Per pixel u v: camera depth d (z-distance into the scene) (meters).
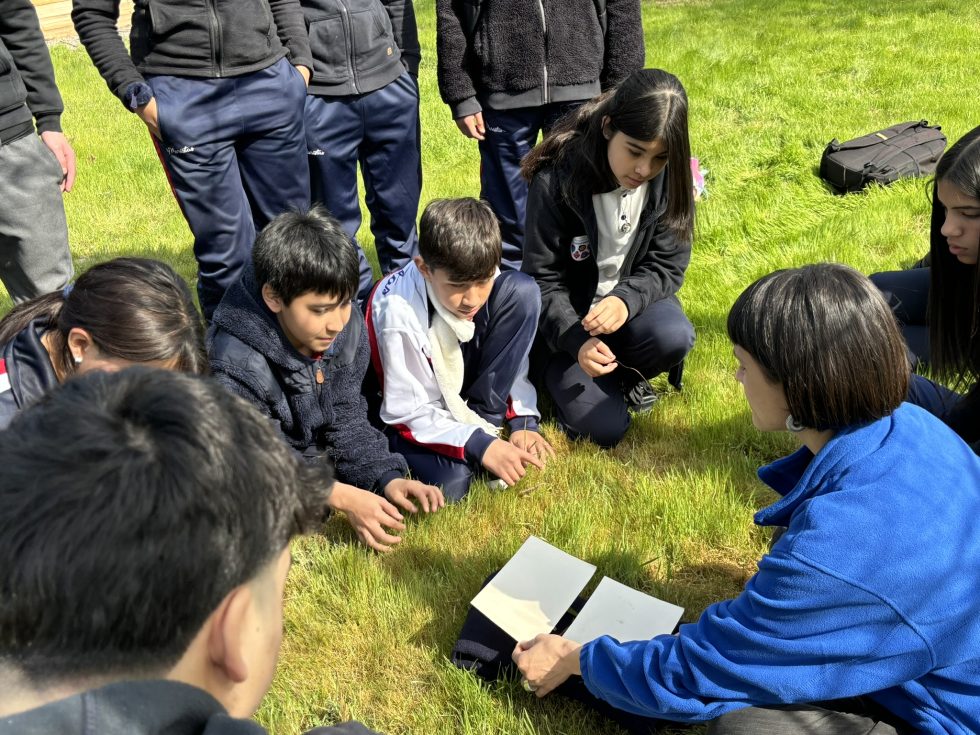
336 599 2.41
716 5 11.28
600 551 2.57
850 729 1.57
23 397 1.85
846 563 1.45
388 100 3.84
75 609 0.69
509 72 3.79
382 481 2.70
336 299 2.31
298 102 3.50
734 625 1.55
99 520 0.69
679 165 2.72
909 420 1.60
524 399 3.08
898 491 1.49
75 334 1.78
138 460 0.73
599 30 3.84
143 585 0.70
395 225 4.14
